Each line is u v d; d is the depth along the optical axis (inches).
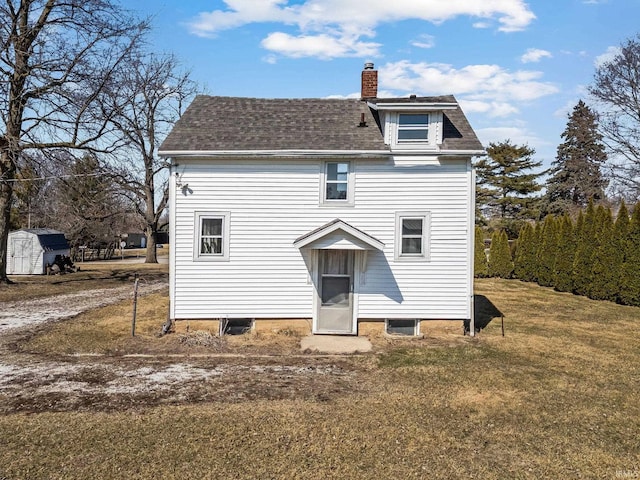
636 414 278.5
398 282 489.7
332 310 490.0
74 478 196.1
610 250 739.4
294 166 487.5
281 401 291.0
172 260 480.1
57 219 1398.9
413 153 482.6
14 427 245.6
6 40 759.7
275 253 487.5
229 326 493.7
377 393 308.8
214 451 222.2
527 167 1822.1
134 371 352.8
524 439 242.4
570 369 369.4
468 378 343.6
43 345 422.9
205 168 482.6
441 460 218.1
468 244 488.7
